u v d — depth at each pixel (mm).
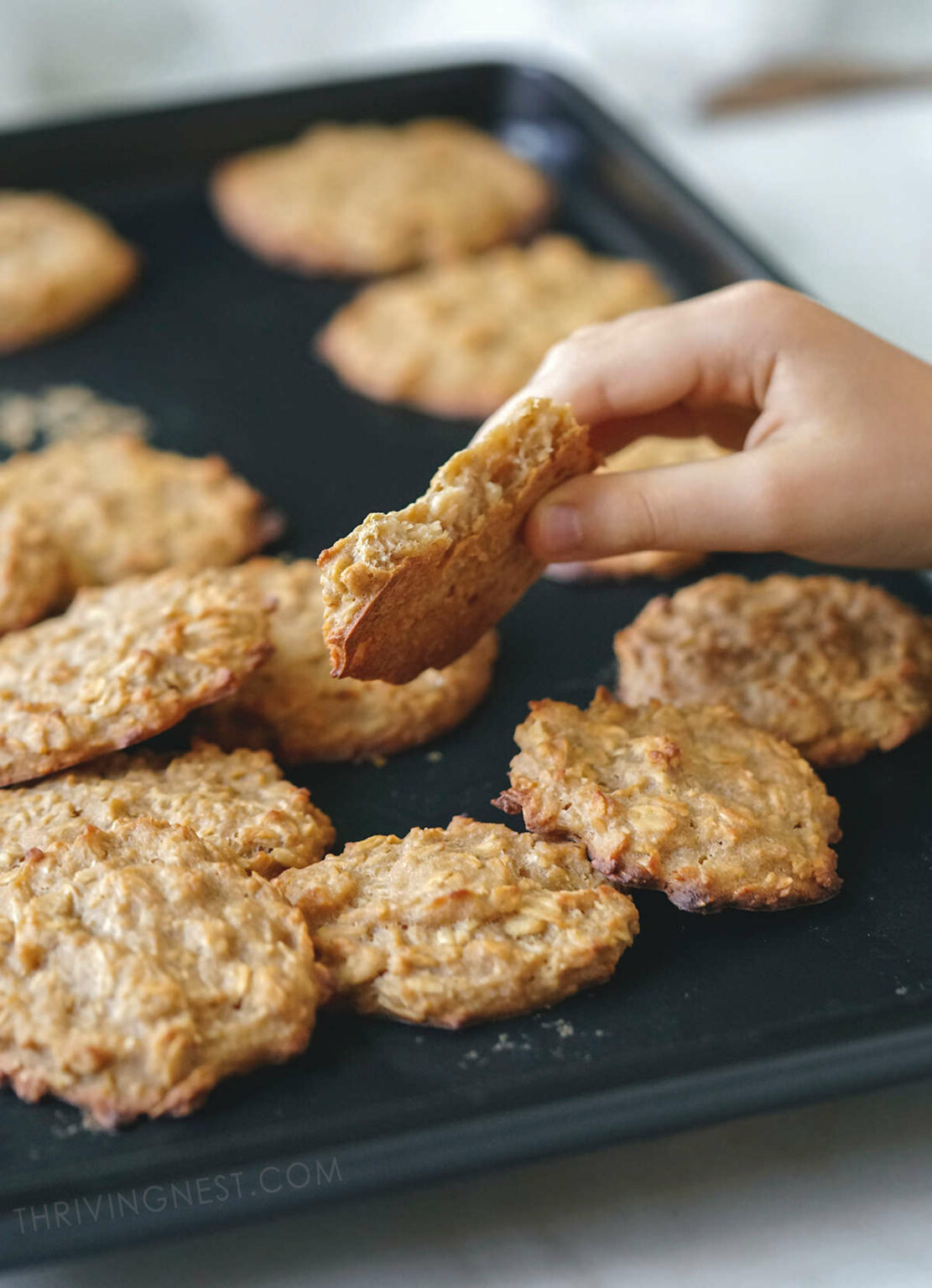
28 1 877
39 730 399
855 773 430
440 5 904
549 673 462
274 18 901
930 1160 379
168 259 622
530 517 403
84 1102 352
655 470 412
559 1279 365
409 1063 366
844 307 621
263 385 566
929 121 737
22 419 553
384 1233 370
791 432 419
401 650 400
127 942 361
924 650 444
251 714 435
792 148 716
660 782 399
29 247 609
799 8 829
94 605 437
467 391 552
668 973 383
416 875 383
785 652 441
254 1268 365
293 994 360
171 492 513
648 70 823
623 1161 379
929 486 416
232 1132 354
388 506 520
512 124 695
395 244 620
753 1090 362
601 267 608
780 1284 364
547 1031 372
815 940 389
